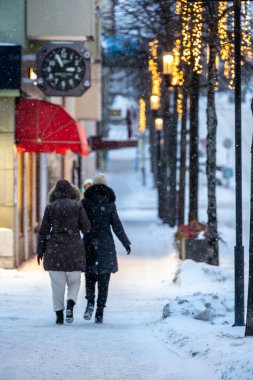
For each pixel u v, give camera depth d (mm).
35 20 39531
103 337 18203
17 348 16500
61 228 21516
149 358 15430
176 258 41031
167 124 64562
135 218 77688
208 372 13781
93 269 21938
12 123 37031
